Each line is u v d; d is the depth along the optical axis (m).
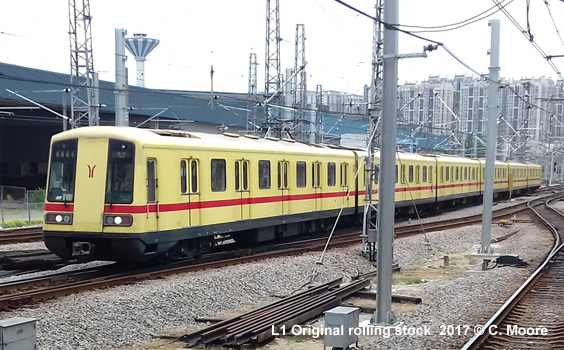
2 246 18.19
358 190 24.39
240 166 16.91
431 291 13.16
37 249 17.86
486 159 19.28
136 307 10.37
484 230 19.28
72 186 13.67
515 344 8.73
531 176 60.66
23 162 45.69
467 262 18.62
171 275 13.53
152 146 13.59
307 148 21.09
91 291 11.65
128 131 13.60
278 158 18.81
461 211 38.75
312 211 20.95
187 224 14.72
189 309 10.85
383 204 10.09
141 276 12.95
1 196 27.94
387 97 10.02
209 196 15.50
